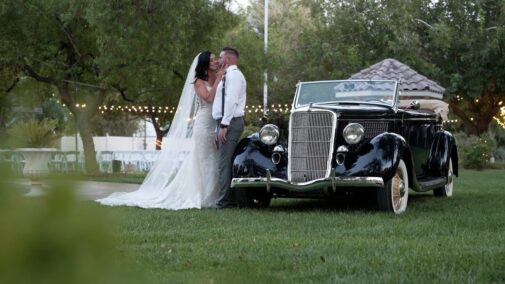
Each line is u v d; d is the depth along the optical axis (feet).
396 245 15.30
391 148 24.56
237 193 27.02
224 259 13.24
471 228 19.12
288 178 25.38
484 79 93.97
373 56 95.55
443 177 31.40
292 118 25.84
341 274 11.72
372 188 25.49
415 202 29.66
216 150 27.58
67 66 60.80
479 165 82.17
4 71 61.00
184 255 13.82
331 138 25.05
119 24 53.83
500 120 106.73
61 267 1.94
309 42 100.27
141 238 16.74
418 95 40.47
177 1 54.75
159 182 28.84
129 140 96.89
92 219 2.01
